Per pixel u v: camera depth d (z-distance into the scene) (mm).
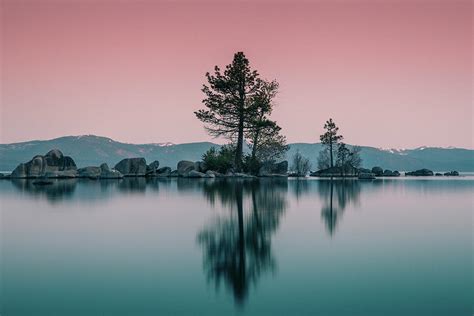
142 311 7781
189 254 11734
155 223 17453
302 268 10250
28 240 13789
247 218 19062
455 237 14289
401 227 16547
